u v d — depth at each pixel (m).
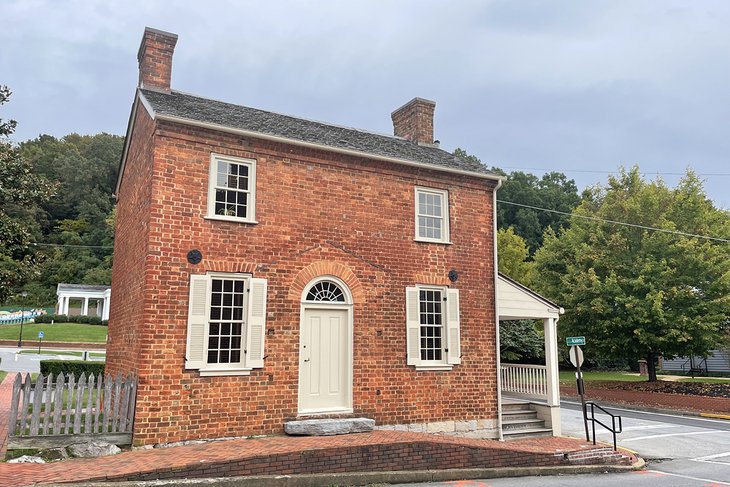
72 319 50.94
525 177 58.78
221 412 10.20
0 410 13.51
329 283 12.01
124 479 7.67
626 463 12.41
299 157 11.91
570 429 16.81
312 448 9.23
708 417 20.28
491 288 14.12
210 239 10.64
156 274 9.98
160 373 9.74
